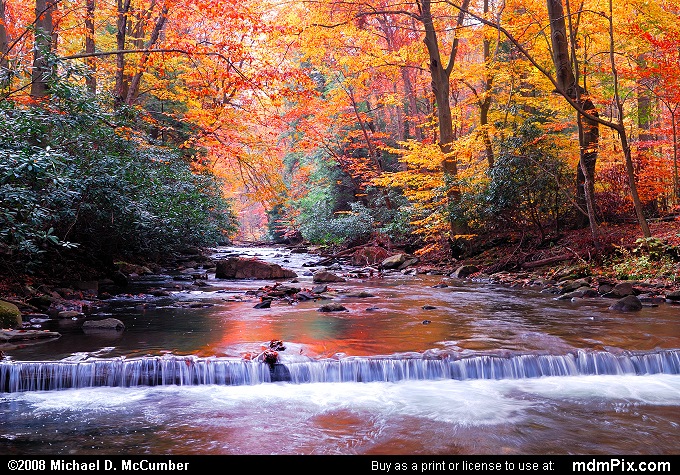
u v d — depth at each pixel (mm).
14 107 10703
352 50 24016
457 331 8805
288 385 6777
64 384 6594
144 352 7293
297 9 19844
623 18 17984
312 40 20391
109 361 6762
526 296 12984
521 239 17578
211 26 16453
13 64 11250
